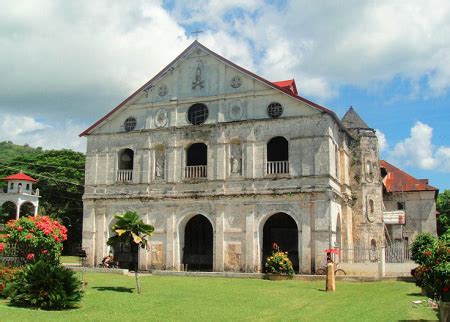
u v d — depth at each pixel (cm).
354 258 4153
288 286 2950
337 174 3909
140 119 4231
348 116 4594
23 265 2431
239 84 3928
